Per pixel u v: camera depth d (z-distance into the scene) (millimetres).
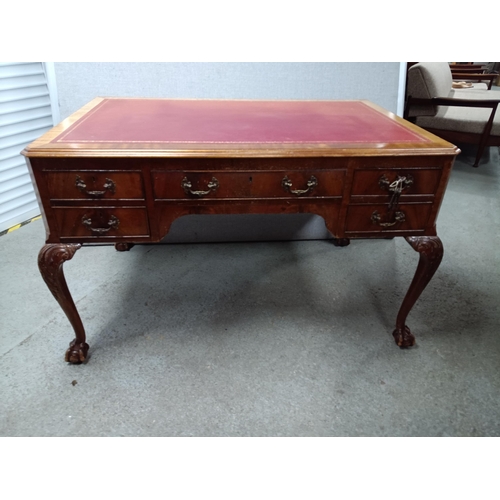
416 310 1618
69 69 1812
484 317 1582
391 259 1984
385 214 1205
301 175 1134
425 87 2787
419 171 1154
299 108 1619
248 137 1204
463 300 1673
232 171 1115
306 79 1914
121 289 1729
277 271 1878
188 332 1500
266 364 1367
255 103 1696
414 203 1196
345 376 1323
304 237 2137
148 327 1520
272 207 1177
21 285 1735
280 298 1692
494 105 2713
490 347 1439
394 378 1316
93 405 1211
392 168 1141
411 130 1307
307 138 1202
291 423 1168
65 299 1247
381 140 1191
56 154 1052
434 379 1313
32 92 2174
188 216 2018
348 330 1521
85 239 1183
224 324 1544
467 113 3066
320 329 1524
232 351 1418
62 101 1863
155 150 1079
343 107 1652
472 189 2742
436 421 1176
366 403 1230
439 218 2361
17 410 1187
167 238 2076
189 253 2021
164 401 1229
